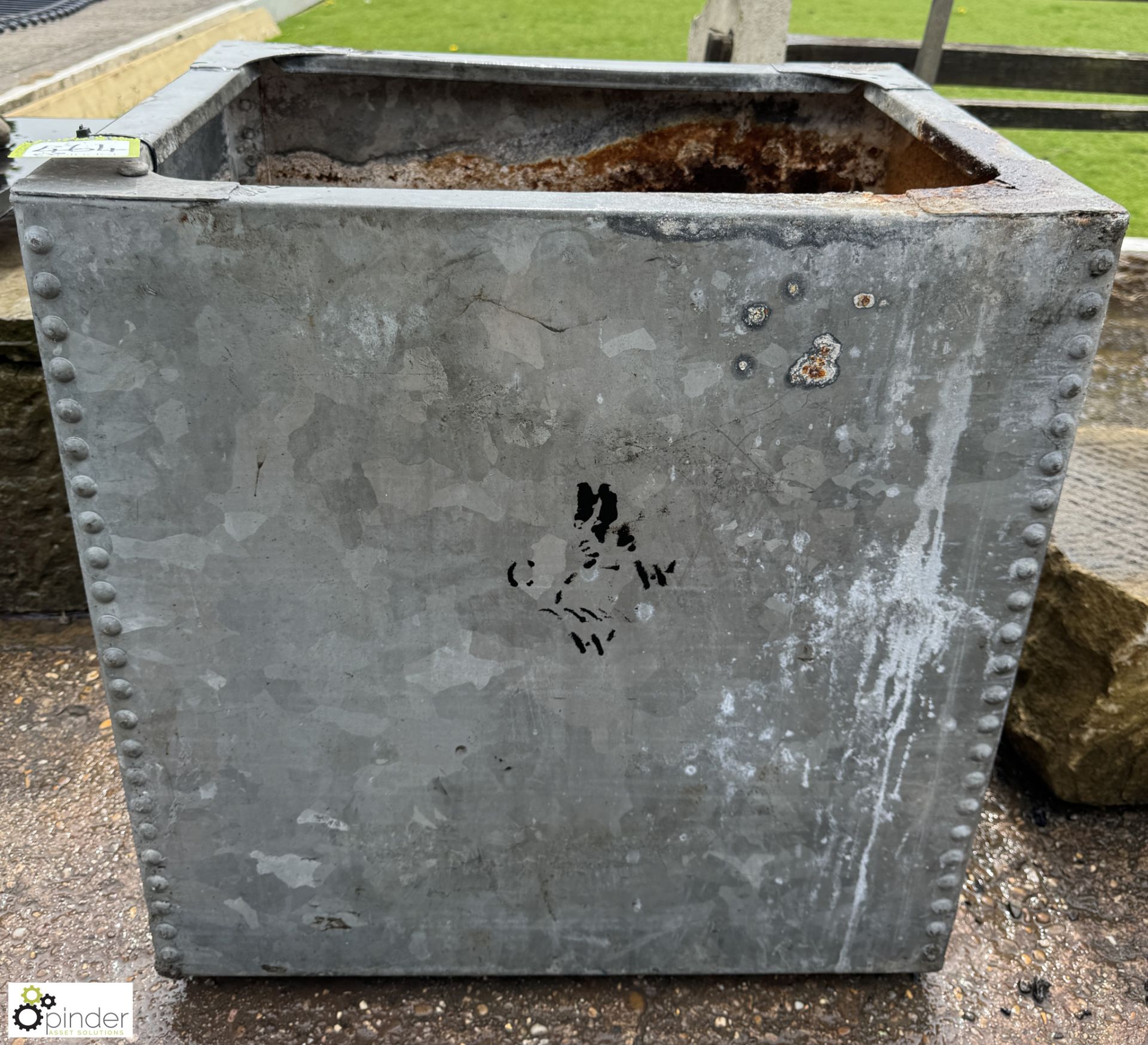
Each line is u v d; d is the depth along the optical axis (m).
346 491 1.12
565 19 7.94
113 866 1.69
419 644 1.21
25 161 2.38
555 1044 1.44
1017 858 1.78
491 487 1.12
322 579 1.17
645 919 1.43
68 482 1.10
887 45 3.75
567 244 1.00
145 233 0.98
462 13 8.17
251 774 1.28
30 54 4.91
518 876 1.39
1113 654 1.67
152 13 6.41
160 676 1.22
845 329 1.06
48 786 1.85
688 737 1.29
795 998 1.51
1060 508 1.88
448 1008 1.48
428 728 1.27
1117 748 1.75
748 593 1.20
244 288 1.01
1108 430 2.24
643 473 1.13
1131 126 3.95
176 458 1.09
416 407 1.08
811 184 1.93
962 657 1.25
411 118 1.87
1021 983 1.56
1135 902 1.71
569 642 1.22
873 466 1.13
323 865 1.36
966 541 1.18
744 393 1.08
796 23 7.90
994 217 1.00
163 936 1.41
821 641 1.23
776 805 1.35
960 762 1.32
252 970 1.45
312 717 1.25
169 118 1.26
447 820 1.34
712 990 1.52
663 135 1.91
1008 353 1.07
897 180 1.79
